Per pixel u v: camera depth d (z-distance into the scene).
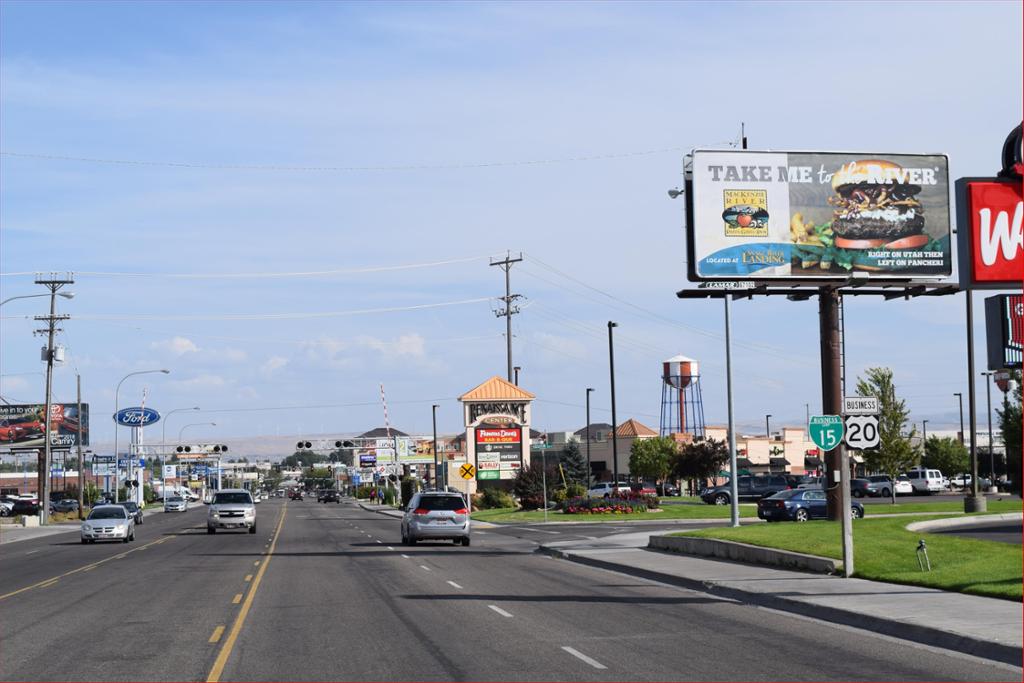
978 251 18.20
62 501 104.81
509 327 86.69
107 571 30.11
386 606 20.02
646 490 85.19
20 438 105.38
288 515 85.56
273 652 14.35
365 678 12.38
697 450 85.94
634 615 18.55
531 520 60.50
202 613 19.03
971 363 46.38
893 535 29.09
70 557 38.03
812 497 47.66
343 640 15.46
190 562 33.03
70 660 13.84
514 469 79.69
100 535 48.84
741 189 35.31
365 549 39.19
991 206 18.23
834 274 35.47
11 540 57.59
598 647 14.73
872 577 22.33
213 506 53.81
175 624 17.52
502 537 47.19
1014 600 18.06
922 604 17.95
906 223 36.03
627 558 31.19
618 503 62.34
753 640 15.40
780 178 35.56
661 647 14.72
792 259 35.34
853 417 22.97
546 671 12.78
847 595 19.70
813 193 35.72
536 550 38.38
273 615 18.61
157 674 12.72
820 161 35.84
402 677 12.43
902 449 60.94
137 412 119.62
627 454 116.38
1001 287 18.23
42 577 28.52
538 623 17.42
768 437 135.00
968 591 19.33
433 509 41.19
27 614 19.36
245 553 37.31
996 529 36.16
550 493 73.25
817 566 24.56
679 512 60.31
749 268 35.12
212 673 12.76
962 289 18.39
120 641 15.56
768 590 21.03
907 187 36.16
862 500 72.06
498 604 20.36
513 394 80.31
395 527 60.53
